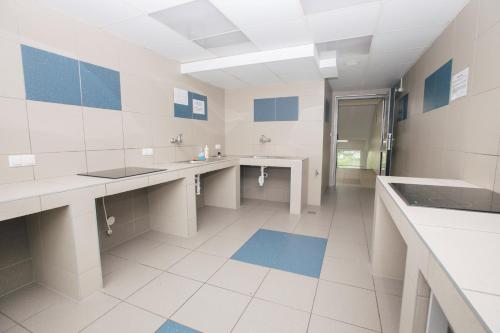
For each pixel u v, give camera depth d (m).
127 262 2.26
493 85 1.55
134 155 2.69
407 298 0.94
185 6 1.96
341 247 2.58
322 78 3.84
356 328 1.48
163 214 2.93
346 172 8.56
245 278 2.01
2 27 1.67
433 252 0.71
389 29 2.37
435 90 2.53
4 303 1.71
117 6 1.94
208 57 3.14
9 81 1.71
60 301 1.72
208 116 4.02
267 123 4.30
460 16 2.02
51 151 1.97
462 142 1.92
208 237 2.84
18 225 1.87
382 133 5.43
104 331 1.47
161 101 3.04
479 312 0.47
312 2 1.92
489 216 1.02
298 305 1.69
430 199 1.25
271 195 4.53
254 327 1.49
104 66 2.35
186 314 1.61
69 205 1.61
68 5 1.91
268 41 2.66
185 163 3.06
